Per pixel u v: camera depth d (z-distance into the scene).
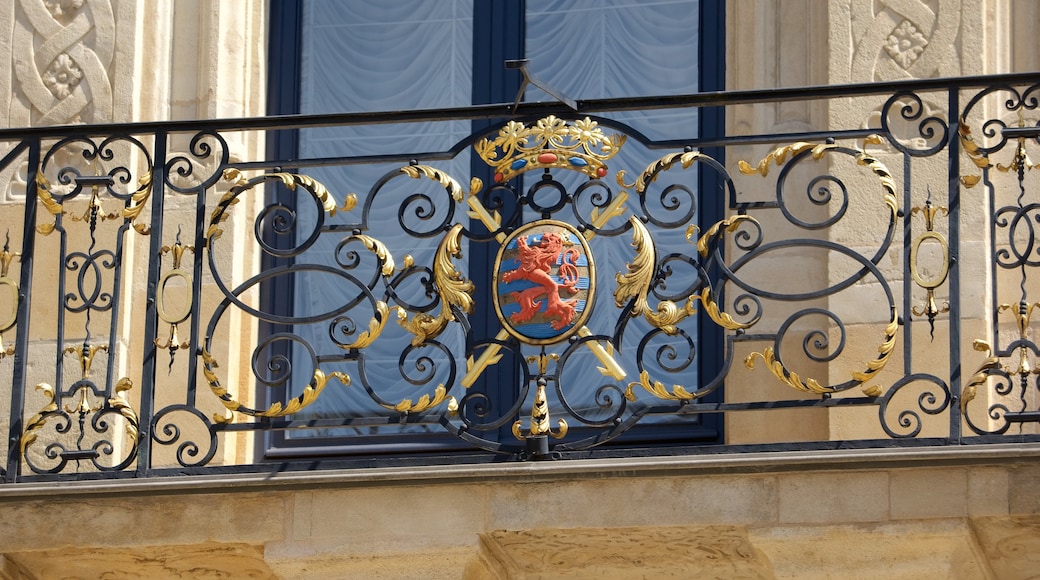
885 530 12.34
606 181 15.16
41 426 13.25
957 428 12.54
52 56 15.27
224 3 15.35
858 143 14.43
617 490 12.56
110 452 13.20
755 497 12.45
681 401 12.86
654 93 15.27
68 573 13.34
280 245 15.26
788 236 14.55
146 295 13.64
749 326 12.93
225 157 13.47
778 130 14.75
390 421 13.01
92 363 14.54
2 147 15.09
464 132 15.48
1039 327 14.02
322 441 14.83
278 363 14.95
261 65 15.41
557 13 15.53
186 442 13.12
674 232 14.92
